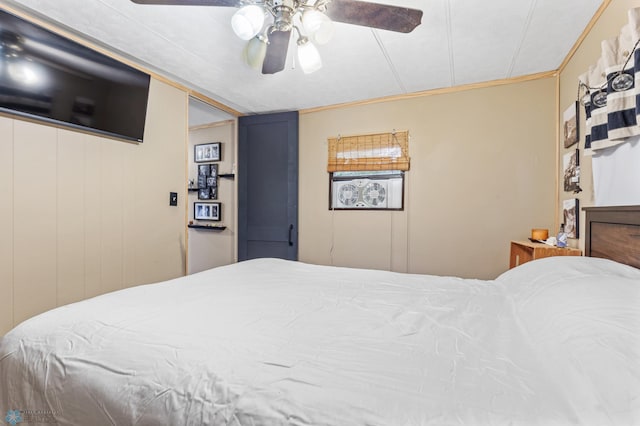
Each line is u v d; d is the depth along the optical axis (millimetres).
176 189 2758
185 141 2826
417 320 1128
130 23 1858
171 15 1780
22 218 1777
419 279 1784
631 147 1367
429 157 2906
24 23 1697
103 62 2105
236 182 3773
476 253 2748
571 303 918
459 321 1125
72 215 2020
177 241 2768
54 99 1859
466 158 2775
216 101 3219
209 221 4020
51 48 1825
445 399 644
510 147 2627
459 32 1912
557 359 750
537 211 2545
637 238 1148
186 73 2547
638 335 663
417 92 2914
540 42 2027
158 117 2580
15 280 1748
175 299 1322
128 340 923
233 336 960
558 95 2447
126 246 2354
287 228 3490
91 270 2125
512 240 2576
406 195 3008
